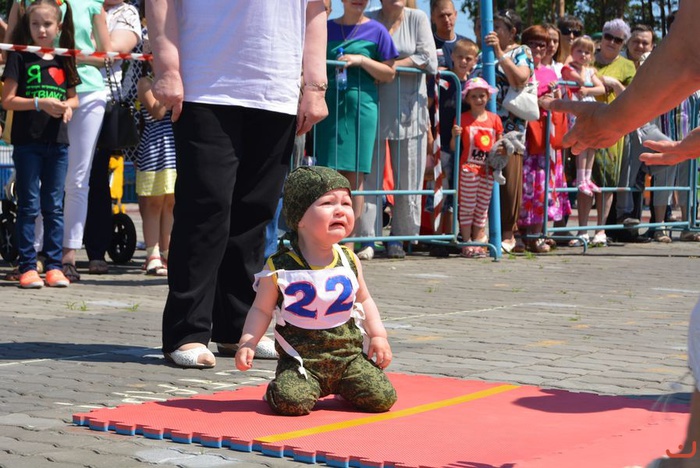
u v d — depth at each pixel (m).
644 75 2.96
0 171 26.06
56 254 10.10
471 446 4.14
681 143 3.13
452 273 11.52
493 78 13.05
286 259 5.01
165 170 11.07
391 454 4.00
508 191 13.52
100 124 10.55
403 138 12.62
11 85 9.63
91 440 4.39
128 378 5.78
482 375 5.83
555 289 10.24
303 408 4.77
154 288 10.12
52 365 6.13
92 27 10.62
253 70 6.26
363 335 5.04
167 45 6.19
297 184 4.97
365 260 12.71
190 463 4.02
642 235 16.75
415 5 13.27
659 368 6.07
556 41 13.96
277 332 4.95
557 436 4.33
